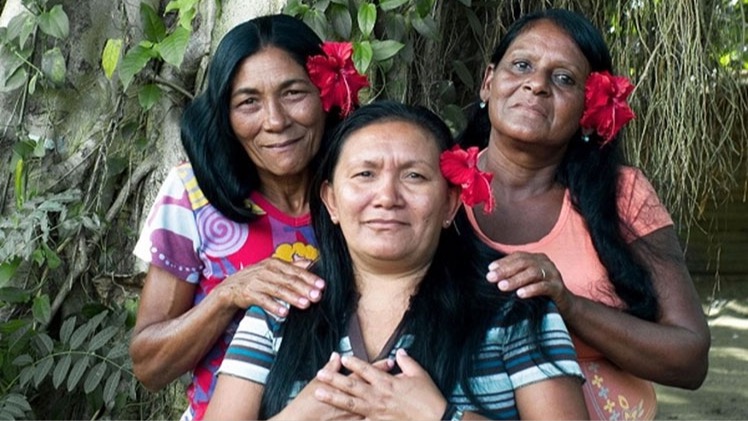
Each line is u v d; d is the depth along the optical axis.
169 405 3.24
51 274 3.20
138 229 3.27
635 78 3.69
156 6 3.27
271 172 2.32
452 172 1.95
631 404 2.34
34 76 3.12
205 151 2.31
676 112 3.62
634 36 3.65
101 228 3.21
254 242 2.37
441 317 1.96
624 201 2.38
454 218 2.08
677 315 2.31
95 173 3.23
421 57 3.33
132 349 2.35
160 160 3.24
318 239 2.11
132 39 3.23
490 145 2.46
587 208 2.34
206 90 2.33
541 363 1.90
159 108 3.24
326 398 1.87
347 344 2.00
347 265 2.06
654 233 2.37
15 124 3.18
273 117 2.24
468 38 3.59
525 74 2.32
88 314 3.19
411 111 2.00
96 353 3.12
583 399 1.93
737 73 3.73
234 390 2.02
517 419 1.92
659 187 3.69
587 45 2.33
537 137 2.29
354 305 2.03
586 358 2.32
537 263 2.01
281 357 2.01
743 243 6.06
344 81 2.31
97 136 3.23
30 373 2.97
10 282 3.15
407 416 1.86
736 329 5.68
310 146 2.32
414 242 1.94
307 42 2.31
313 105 2.29
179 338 2.25
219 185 2.32
